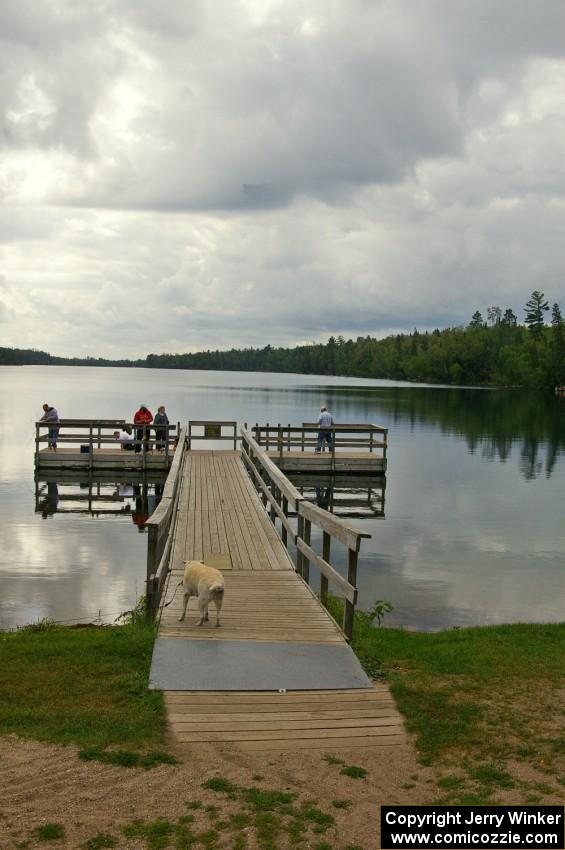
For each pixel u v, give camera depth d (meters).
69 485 23.44
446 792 4.55
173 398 71.75
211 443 35.88
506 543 16.11
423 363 145.00
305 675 6.36
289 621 7.84
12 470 25.91
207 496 15.59
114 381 126.31
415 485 24.38
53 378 139.25
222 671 6.37
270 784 4.59
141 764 4.75
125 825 4.04
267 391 91.06
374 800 4.44
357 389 102.69
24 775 4.55
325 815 4.23
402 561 14.42
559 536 16.84
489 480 25.39
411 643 8.23
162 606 8.23
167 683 6.09
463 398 83.19
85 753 4.83
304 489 23.53
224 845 3.90
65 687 6.08
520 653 7.72
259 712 5.66
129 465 25.36
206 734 5.27
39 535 16.27
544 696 6.29
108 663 6.65
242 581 9.39
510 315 164.62
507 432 42.94
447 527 17.80
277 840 3.96
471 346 134.00
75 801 4.27
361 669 6.56
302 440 27.34
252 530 12.38
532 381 116.19
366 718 5.66
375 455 27.34
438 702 6.01
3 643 7.47
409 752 5.14
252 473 19.44
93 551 14.70
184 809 4.23
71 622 10.05
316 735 5.33
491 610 11.32
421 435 40.75
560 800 4.45
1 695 5.91
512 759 5.04
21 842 3.84
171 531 11.05
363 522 18.38
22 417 47.34
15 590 11.80
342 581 7.64
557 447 35.41
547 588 12.64
